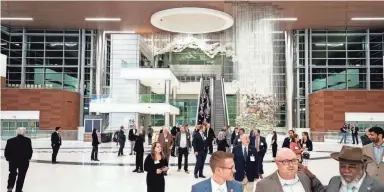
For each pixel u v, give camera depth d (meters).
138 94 32.00
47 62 39.75
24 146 8.35
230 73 46.16
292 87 39.75
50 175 11.73
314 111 37.47
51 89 36.03
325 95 35.66
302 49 39.78
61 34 39.81
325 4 29.19
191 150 21.69
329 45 39.50
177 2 28.92
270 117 28.78
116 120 32.16
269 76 30.47
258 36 30.23
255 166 6.85
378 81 38.69
